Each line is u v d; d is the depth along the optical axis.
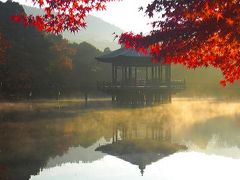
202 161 16.28
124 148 19.19
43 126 26.52
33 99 54.75
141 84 47.34
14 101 49.75
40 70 69.56
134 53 45.94
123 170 14.97
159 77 48.38
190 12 6.21
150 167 15.34
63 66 72.38
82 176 14.04
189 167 15.22
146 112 36.81
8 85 58.91
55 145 19.83
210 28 6.28
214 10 6.17
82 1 7.39
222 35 6.26
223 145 19.72
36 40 72.31
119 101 47.91
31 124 27.45
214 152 18.03
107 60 47.88
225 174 13.98
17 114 34.19
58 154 17.69
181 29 6.62
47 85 69.06
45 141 20.88
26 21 7.70
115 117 32.44
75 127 26.14
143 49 7.65
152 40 7.04
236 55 7.22
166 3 6.55
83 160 16.64
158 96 49.12
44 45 72.50
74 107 41.81
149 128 26.05
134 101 47.72
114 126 26.95
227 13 6.02
